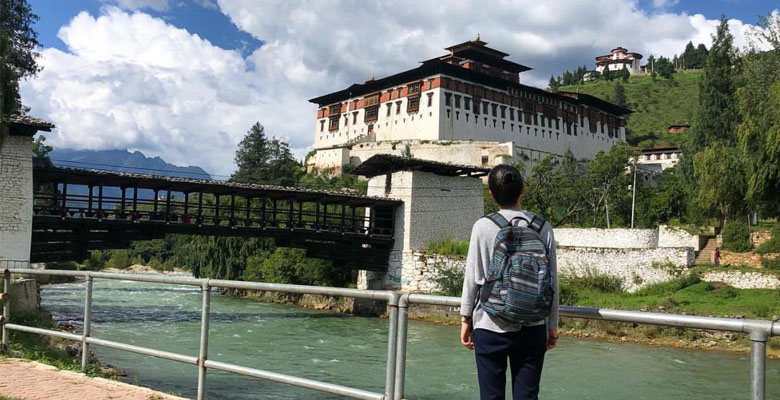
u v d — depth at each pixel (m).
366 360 17.42
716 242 44.19
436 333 22.88
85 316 7.37
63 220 31.38
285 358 17.91
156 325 27.08
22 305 18.02
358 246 44.50
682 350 16.12
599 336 19.58
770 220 56.72
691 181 56.84
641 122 167.38
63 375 7.20
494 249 3.50
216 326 27.64
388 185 46.16
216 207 37.88
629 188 68.19
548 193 64.56
